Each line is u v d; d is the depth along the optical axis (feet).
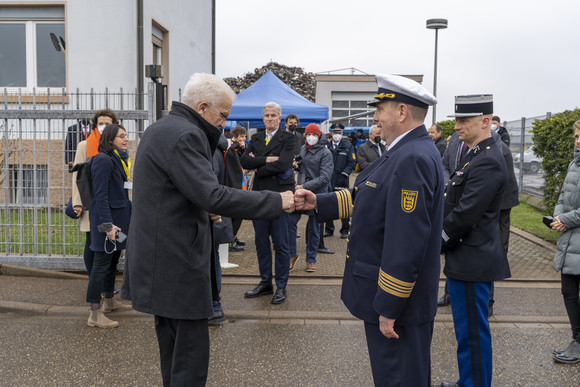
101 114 19.45
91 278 17.37
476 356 12.20
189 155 9.57
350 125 103.19
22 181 23.06
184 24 51.83
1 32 39.11
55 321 18.06
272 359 15.10
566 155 30.91
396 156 9.20
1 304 19.02
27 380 13.67
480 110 12.51
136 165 10.05
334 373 14.21
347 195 10.66
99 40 37.96
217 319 17.76
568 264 14.64
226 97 10.17
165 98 24.72
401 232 8.79
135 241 10.00
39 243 23.15
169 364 10.82
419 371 9.43
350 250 9.82
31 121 22.95
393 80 9.48
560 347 16.05
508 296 21.06
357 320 18.34
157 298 9.83
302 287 22.08
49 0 37.99
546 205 33.81
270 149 20.76
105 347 15.84
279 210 10.16
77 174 17.56
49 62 39.27
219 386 13.50
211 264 10.61
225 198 9.61
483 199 12.09
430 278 9.38
